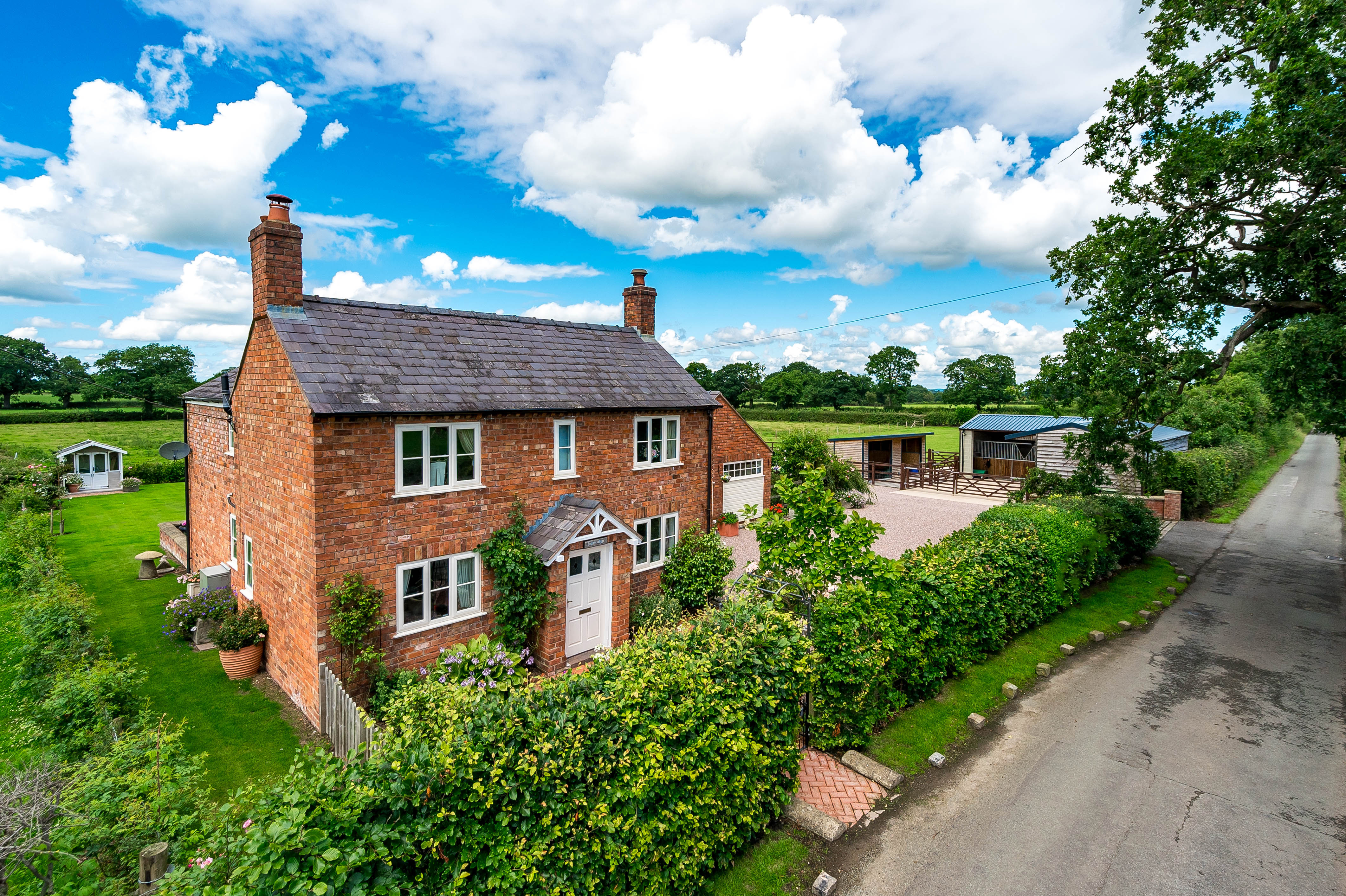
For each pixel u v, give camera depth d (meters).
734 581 12.57
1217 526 25.61
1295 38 13.27
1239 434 45.94
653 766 5.68
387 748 4.91
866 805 7.87
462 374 12.50
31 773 6.21
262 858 3.92
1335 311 14.02
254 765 9.20
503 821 4.95
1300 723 9.89
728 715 6.49
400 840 4.49
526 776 5.11
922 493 34.91
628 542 13.81
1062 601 14.45
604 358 16.14
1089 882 6.54
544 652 12.20
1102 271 17.80
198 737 9.92
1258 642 13.33
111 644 13.04
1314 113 12.62
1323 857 6.91
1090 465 19.47
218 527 15.74
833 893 6.40
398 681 10.48
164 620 14.13
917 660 10.13
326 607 10.16
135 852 5.70
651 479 15.72
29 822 5.52
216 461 15.63
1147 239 15.95
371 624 10.51
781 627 8.02
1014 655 12.38
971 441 39.53
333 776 4.60
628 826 5.57
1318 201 13.61
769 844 7.11
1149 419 17.98
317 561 10.05
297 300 11.62
